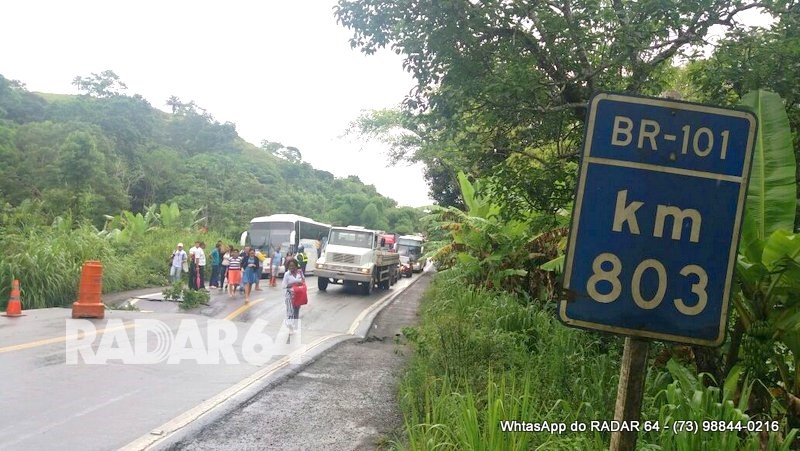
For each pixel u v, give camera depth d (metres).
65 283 16.31
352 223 76.88
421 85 8.01
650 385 5.82
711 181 2.65
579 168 2.71
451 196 28.50
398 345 12.19
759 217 5.46
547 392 6.24
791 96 7.19
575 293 2.65
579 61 7.73
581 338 7.94
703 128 2.67
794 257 5.00
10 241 16.94
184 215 37.31
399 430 6.30
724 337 2.59
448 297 13.94
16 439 5.55
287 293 13.05
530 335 9.23
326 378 8.67
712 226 2.63
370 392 7.98
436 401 5.93
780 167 5.51
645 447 4.09
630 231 2.65
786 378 5.45
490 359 7.58
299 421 6.56
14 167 45.69
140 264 23.14
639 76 7.66
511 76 7.20
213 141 96.69
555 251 11.77
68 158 44.69
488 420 4.67
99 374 8.06
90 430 5.88
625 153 2.69
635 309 2.62
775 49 7.16
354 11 7.99
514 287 13.15
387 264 26.95
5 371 7.88
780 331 5.31
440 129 8.91
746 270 5.27
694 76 8.09
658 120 2.69
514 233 13.08
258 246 32.84
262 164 95.56
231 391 7.56
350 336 13.21
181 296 17.97
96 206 42.75
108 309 15.31
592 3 7.18
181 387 7.65
